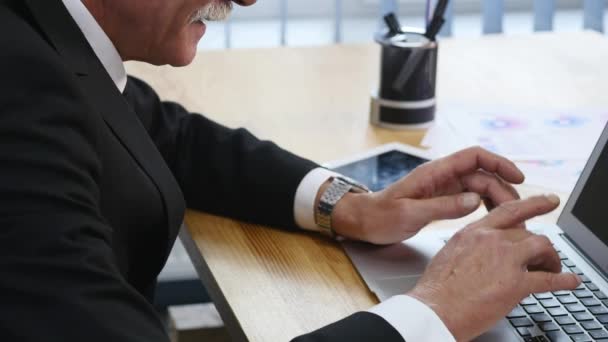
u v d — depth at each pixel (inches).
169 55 47.1
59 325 31.1
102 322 31.9
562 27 143.9
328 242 50.9
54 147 34.2
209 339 86.6
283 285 45.8
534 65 78.7
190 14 45.8
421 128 66.0
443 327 38.6
